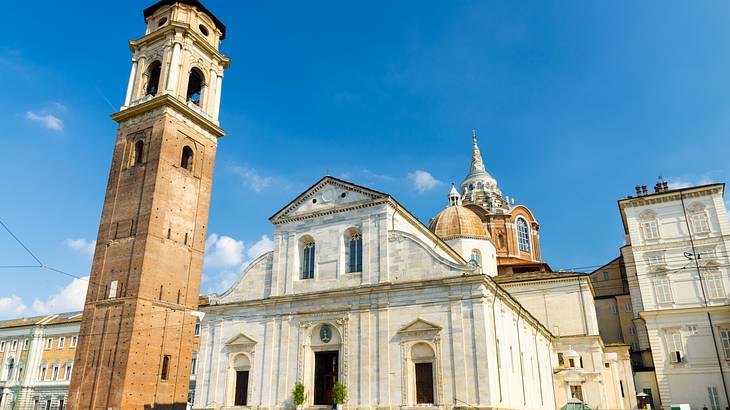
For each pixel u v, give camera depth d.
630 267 67.06
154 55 58.00
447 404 34.94
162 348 48.66
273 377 41.81
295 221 46.50
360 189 43.91
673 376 55.88
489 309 37.53
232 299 46.53
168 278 50.66
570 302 60.59
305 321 42.16
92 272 51.38
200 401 44.00
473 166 99.56
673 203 61.03
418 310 38.16
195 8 60.41
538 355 51.56
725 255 57.16
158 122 53.62
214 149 59.56
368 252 41.84
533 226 88.31
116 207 52.84
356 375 38.53
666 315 57.75
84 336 49.16
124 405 44.09
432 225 73.12
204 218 56.41
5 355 80.06
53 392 73.12
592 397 56.38
